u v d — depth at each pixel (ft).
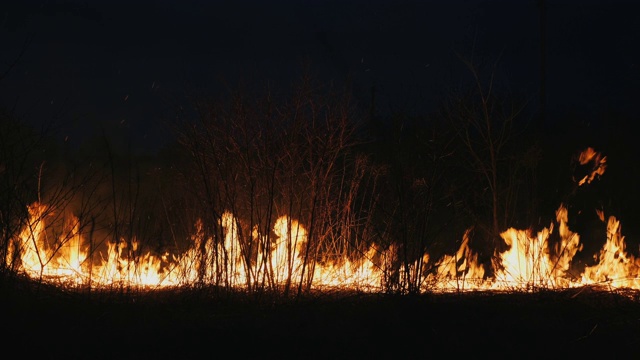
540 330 21.12
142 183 31.37
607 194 45.11
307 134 26.40
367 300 24.09
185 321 21.17
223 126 26.18
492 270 30.63
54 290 23.49
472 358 18.90
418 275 25.54
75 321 20.62
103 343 18.97
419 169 27.20
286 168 26.68
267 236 25.36
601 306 24.13
